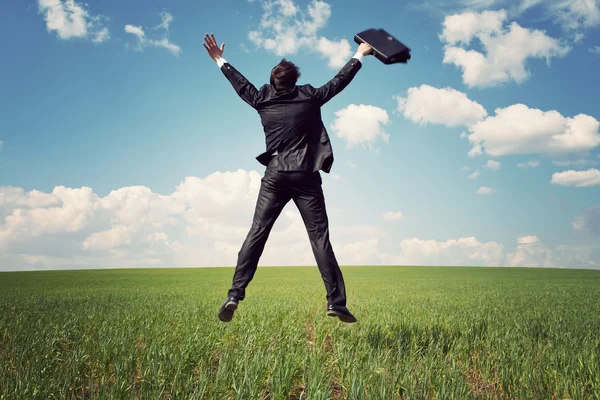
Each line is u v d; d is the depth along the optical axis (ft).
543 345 20.15
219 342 20.15
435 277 142.51
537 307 42.27
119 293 62.80
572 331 23.93
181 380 14.33
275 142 15.38
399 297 56.80
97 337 21.22
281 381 13.53
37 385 12.81
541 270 202.18
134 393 12.85
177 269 217.15
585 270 200.54
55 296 54.90
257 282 109.09
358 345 18.72
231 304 15.10
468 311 36.32
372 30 16.35
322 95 15.35
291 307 38.58
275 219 15.78
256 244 15.49
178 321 27.12
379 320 28.04
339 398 13.66
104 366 15.79
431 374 14.90
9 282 100.89
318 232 15.60
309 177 15.23
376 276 151.12
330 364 16.62
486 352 18.53
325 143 15.42
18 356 16.61
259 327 23.94
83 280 113.19
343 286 15.71
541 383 14.24
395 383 13.70
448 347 19.54
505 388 14.14
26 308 36.29
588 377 15.29
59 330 22.50
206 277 136.87
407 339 20.40
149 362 15.40
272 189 15.46
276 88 15.48
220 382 13.76
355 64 15.87
